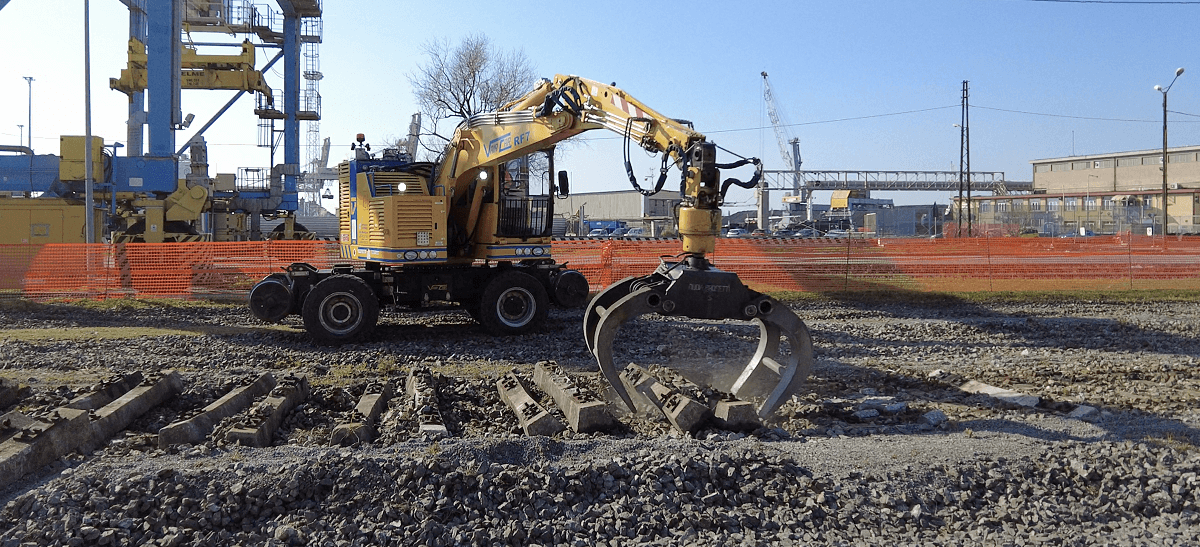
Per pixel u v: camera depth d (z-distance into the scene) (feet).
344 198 47.47
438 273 44.14
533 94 39.11
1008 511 17.71
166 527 16.05
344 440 21.76
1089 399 28.17
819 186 312.50
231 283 64.39
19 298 58.39
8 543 15.15
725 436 22.84
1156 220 200.03
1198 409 26.78
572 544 16.08
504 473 18.21
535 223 46.06
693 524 16.94
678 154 25.66
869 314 53.67
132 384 26.73
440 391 27.61
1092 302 60.59
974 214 235.61
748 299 24.72
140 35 99.50
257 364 35.06
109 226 88.63
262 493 17.15
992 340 42.78
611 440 21.54
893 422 25.61
